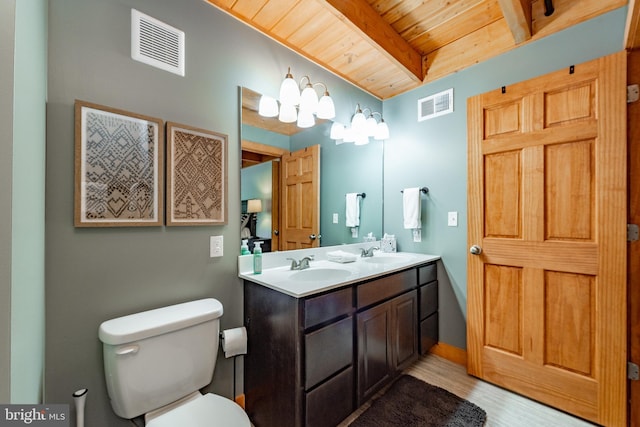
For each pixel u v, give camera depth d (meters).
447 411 1.55
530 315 1.70
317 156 2.09
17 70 0.65
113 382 1.06
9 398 0.60
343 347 1.42
